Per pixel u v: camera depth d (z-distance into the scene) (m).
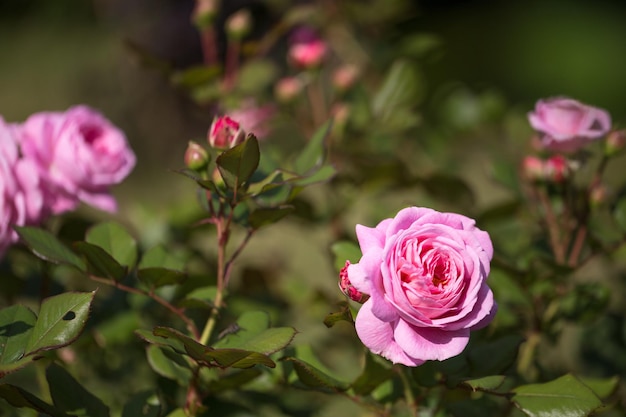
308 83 1.47
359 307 0.98
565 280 1.24
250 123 1.44
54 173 1.14
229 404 1.10
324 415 1.32
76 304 0.96
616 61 5.96
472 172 2.66
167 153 4.48
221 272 1.05
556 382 0.99
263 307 1.28
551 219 1.21
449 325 0.93
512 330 1.20
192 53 4.48
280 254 1.46
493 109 1.55
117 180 1.16
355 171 1.38
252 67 1.47
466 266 0.94
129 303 1.17
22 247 1.16
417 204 1.36
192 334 1.06
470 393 1.06
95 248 1.02
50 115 1.15
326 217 1.37
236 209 1.09
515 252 1.31
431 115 1.57
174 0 4.54
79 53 4.80
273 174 1.06
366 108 1.46
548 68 5.89
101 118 1.17
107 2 4.74
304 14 1.48
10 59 5.05
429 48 1.58
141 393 1.05
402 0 1.75
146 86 4.51
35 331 0.95
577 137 1.15
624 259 1.22
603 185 1.21
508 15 6.24
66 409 1.01
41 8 5.06
